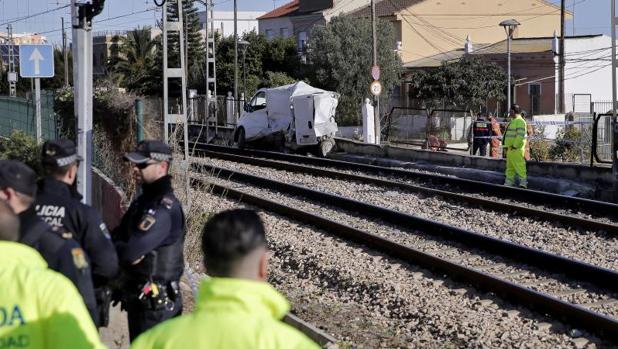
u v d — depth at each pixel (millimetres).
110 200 15820
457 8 87750
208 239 3955
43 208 6238
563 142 36406
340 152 40438
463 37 88500
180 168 16750
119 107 17312
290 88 41375
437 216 21125
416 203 23281
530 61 69375
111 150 17844
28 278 4258
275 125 42156
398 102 74062
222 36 84250
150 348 3705
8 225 4488
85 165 10875
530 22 90875
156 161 7133
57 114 22922
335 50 70250
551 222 19578
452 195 23375
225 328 3627
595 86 70438
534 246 17188
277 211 22172
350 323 12141
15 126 32312
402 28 85812
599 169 25938
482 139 35812
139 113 16609
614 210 20641
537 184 27250
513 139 26344
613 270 14234
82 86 10875
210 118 55562
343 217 21188
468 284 13852
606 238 17719
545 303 12070
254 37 82125
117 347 9578
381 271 14977
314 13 93562
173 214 7113
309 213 20406
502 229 19109
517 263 15391
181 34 18953
